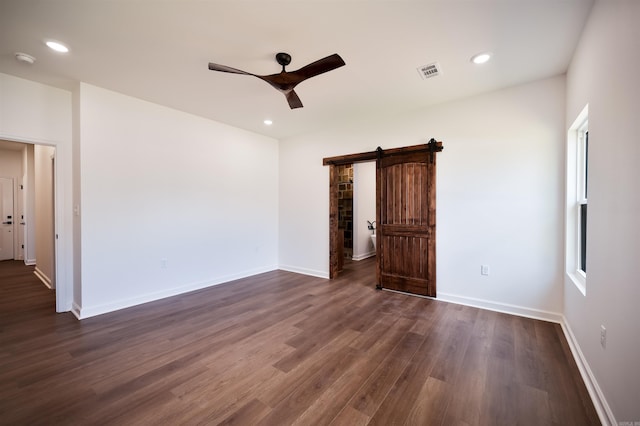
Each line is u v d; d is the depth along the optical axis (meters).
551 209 3.05
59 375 2.10
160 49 2.47
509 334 2.76
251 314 3.30
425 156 3.84
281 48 2.46
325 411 1.74
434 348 2.50
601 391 1.74
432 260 3.80
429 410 1.75
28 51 2.49
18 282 4.63
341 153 4.72
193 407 1.77
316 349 2.49
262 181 5.32
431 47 2.45
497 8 1.96
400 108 3.89
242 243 4.98
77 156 3.21
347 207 7.09
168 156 3.93
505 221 3.30
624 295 1.47
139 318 3.17
